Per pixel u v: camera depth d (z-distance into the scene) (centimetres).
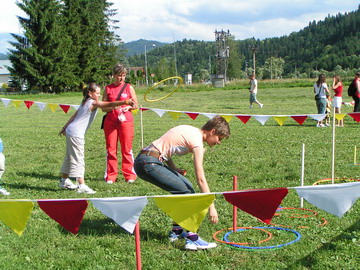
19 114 2269
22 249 452
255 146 1055
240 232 491
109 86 718
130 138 725
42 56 5350
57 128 1571
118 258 426
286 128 1382
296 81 5147
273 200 329
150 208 576
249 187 679
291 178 734
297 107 2211
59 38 5528
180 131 435
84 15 6169
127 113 719
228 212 557
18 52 5444
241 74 13588
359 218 526
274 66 13412
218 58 7031
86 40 6097
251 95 2195
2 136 1348
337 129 1327
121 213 335
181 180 445
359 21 19488
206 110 2136
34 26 5409
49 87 5591
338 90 1384
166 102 2967
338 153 945
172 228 472
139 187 693
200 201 335
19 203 334
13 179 757
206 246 442
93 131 1441
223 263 412
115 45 7231
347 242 454
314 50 19525
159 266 405
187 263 412
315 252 428
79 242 466
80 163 666
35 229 504
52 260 426
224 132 430
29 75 5456
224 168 820
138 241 356
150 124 1622
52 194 657
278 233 484
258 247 439
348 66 16362
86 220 532
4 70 9769
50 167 869
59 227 511
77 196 643
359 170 784
